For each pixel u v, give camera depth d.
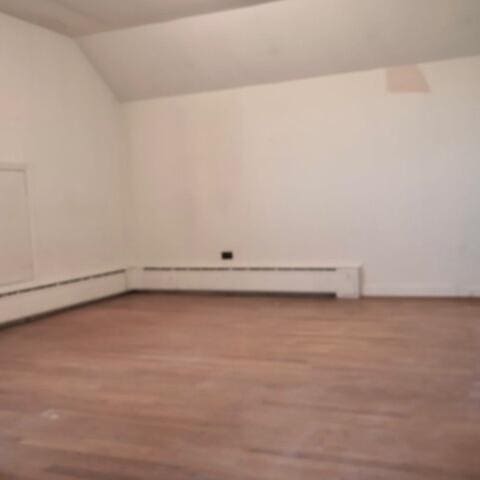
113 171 7.05
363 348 4.23
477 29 5.39
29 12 5.44
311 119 6.31
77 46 6.43
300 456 2.54
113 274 6.91
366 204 6.21
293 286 6.45
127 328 5.20
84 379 3.75
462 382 3.41
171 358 4.17
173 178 6.99
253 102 6.52
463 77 5.73
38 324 5.49
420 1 5.17
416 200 6.03
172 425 2.94
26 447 2.74
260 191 6.62
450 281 6.01
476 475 2.32
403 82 5.93
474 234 5.86
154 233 7.16
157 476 2.40
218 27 5.81
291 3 5.36
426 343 4.29
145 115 7.04
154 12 5.50
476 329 4.65
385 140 6.07
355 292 6.21
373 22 5.47
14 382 3.73
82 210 6.49
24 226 5.64
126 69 6.65
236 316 5.54
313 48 5.89
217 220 6.84
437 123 5.87
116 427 2.94
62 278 6.09
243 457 2.55
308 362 3.94
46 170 5.96
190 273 6.91
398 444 2.62
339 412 3.03
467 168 5.82
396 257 6.17
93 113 6.68
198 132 6.81
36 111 5.84
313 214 6.43
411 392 3.28
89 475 2.44
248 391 3.40
